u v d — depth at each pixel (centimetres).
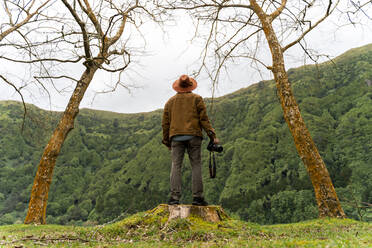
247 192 7850
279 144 9150
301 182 7256
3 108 12519
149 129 14700
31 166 10700
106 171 11419
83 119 15238
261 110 11181
